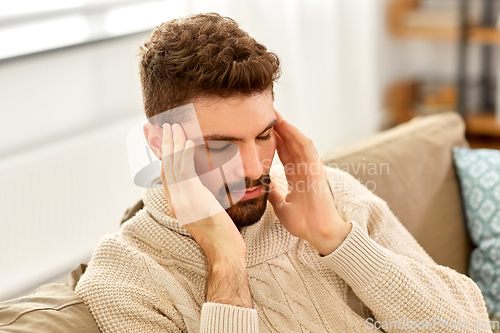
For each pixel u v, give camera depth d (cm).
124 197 204
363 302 94
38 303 82
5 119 186
